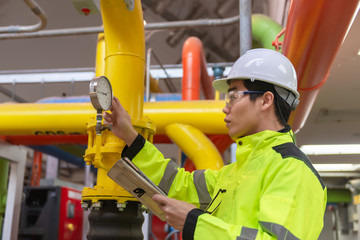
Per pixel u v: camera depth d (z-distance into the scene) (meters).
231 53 7.47
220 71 5.47
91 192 2.14
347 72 4.29
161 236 7.10
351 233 13.73
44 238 5.24
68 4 6.59
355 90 4.84
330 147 7.91
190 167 4.78
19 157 4.87
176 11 6.43
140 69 2.32
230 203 1.18
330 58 2.58
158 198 1.08
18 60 7.64
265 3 5.77
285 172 1.02
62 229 5.38
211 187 1.52
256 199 1.08
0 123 3.65
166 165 1.55
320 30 2.20
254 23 4.54
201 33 6.94
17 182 4.79
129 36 2.28
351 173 11.38
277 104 1.26
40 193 5.54
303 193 0.98
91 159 2.18
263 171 1.09
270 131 1.19
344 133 6.80
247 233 0.92
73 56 7.71
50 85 8.47
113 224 2.12
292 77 1.32
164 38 7.22
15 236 4.65
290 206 0.94
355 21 3.24
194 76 4.80
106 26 2.29
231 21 3.80
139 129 2.16
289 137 1.20
